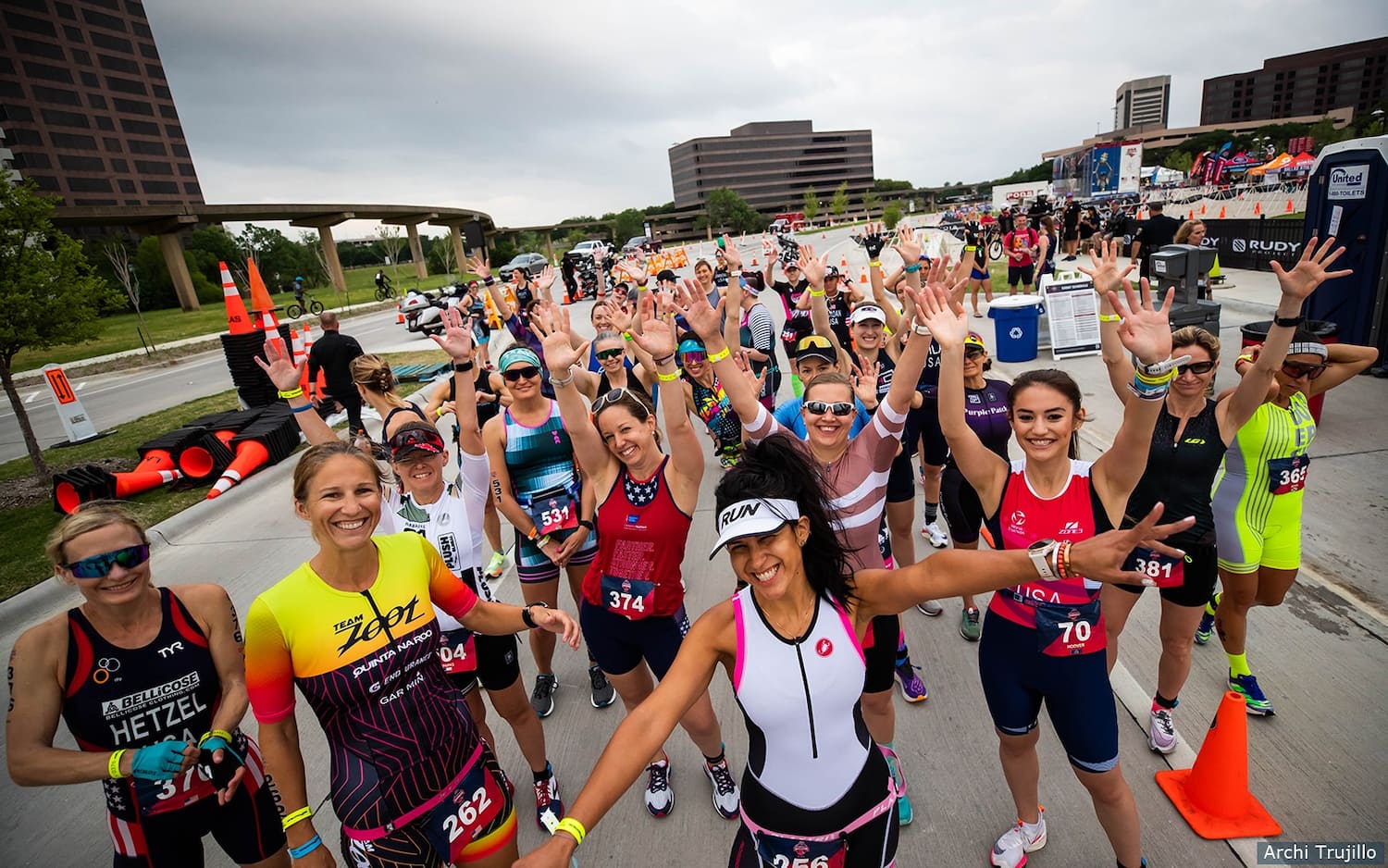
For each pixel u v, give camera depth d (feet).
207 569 21.50
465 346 10.34
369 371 15.06
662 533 9.57
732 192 465.47
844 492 9.97
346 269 365.40
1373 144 25.18
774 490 5.97
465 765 7.23
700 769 11.57
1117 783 8.05
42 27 318.86
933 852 9.45
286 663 6.69
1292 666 12.21
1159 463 9.77
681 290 10.32
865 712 9.87
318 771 12.64
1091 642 7.89
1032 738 8.61
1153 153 491.72
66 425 40.75
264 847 8.21
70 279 31.04
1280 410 10.48
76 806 12.29
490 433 12.50
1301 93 615.57
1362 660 12.21
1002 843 9.10
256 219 196.03
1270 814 9.36
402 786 6.81
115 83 346.95
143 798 7.33
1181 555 5.63
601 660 10.43
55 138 326.24
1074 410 8.00
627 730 6.02
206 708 7.77
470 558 10.03
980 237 49.57
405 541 7.43
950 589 6.28
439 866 7.05
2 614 18.98
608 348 17.57
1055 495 8.41
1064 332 36.01
